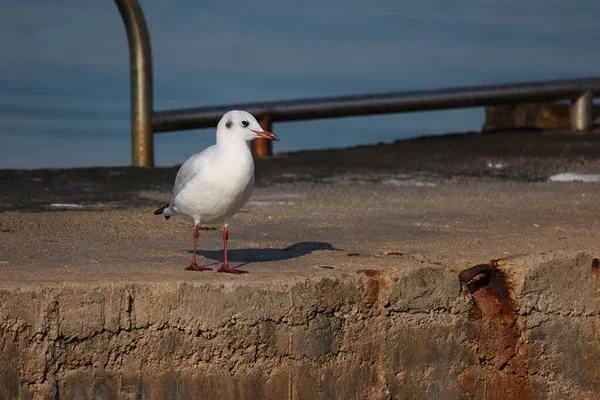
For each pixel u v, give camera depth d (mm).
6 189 18375
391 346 11148
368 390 11070
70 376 9836
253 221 15297
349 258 11984
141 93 22469
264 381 10484
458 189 19016
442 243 13102
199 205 11000
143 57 22391
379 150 24562
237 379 10367
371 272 11094
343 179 20406
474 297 11750
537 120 28625
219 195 10891
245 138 10961
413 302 11234
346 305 10867
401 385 11242
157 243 13227
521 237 13516
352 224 14961
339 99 24500
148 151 22734
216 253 12438
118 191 18672
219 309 10203
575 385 12320
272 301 10406
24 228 14125
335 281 10773
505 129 28109
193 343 10172
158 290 10016
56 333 9734
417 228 14500
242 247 12977
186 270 10992
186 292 10086
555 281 12047
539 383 12094
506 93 25719
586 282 12281
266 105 23703
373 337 11062
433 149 24438
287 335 10539
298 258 12008
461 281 11586
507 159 22750
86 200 17422
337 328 10836
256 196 18094
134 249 12641
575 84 26594
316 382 10742
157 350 10070
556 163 22125
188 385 10203
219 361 10289
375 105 24641
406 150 24375
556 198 17656
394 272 11148
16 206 16469
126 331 9961
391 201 17516
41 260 11477
